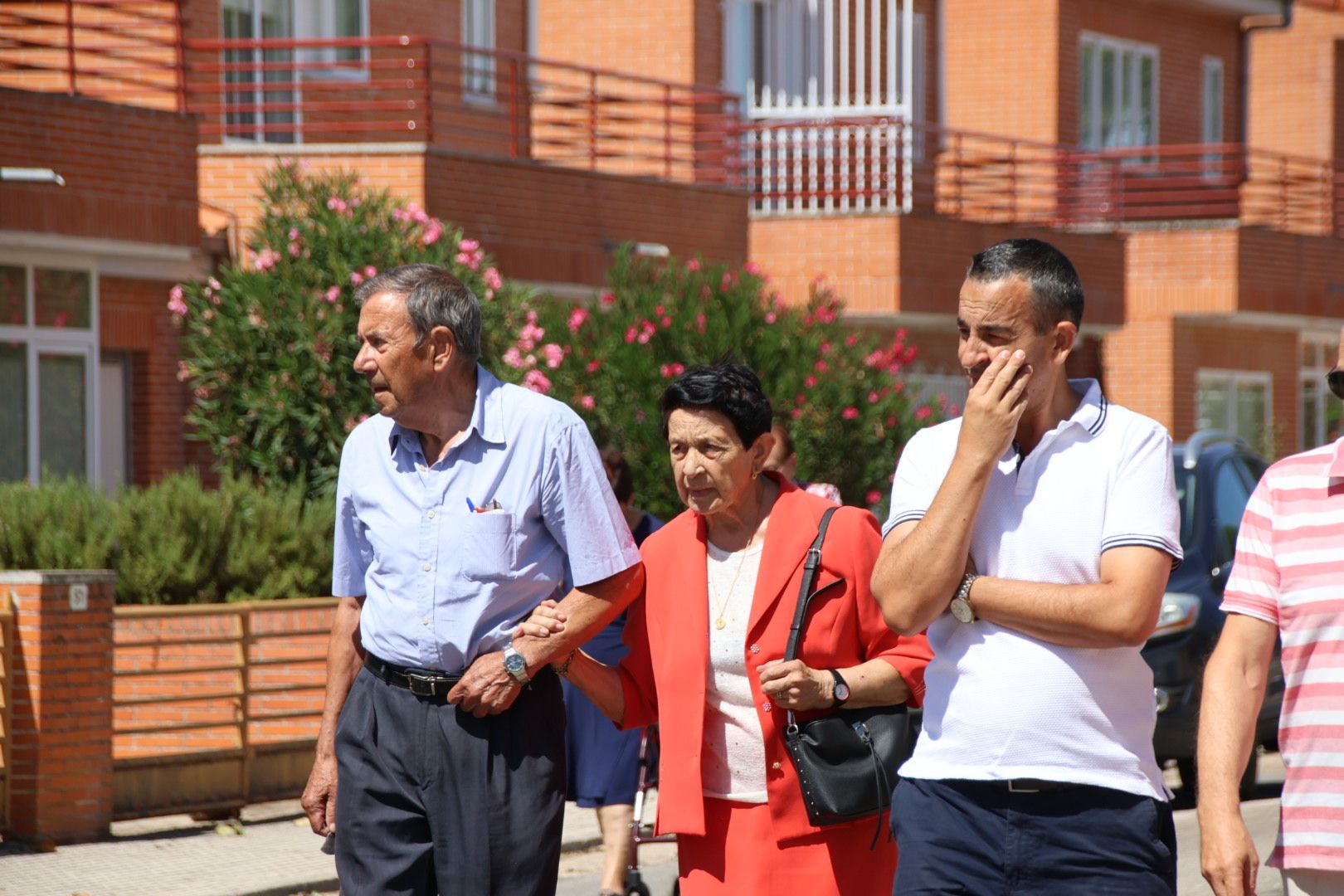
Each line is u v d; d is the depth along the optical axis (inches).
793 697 233.1
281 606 528.7
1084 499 209.9
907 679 239.9
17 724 459.2
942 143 1364.4
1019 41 1360.7
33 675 457.7
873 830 240.4
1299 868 194.4
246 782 511.5
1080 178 1341.0
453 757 248.1
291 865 448.1
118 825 501.7
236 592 589.6
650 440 711.1
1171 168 1363.2
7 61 749.9
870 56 1250.0
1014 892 208.8
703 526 250.7
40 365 743.7
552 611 247.3
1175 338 1350.9
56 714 460.4
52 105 718.5
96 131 735.1
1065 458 211.8
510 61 894.4
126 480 803.4
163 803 491.5
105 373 796.6
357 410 683.4
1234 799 195.0
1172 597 531.5
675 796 241.3
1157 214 1472.7
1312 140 1683.1
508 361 671.1
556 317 757.3
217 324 696.4
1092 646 206.1
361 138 1010.1
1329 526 196.2
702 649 242.8
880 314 1100.5
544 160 977.5
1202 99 1525.6
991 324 208.5
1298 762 196.1
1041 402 212.4
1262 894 414.9
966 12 1368.1
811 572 241.0
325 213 704.4
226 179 826.8
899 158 1150.3
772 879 239.5
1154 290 1336.1
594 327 745.6
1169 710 520.4
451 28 1061.8
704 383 242.8
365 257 695.7
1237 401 1451.8
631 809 387.9
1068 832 206.8
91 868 435.8
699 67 1157.1
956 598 210.2
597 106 1144.8
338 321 680.4
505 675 245.1
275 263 698.8
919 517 222.1
